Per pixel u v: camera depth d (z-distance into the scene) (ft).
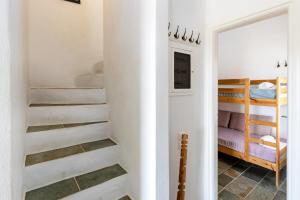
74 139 4.54
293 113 3.86
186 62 5.05
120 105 4.50
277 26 10.39
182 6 4.88
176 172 4.95
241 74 12.19
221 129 11.90
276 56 10.50
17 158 2.43
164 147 3.34
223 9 5.05
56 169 3.61
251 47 11.59
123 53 4.30
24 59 4.12
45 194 3.19
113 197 3.84
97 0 8.87
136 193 3.80
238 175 9.06
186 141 4.46
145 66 3.42
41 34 7.43
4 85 1.71
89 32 8.66
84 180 3.71
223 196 7.34
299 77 3.75
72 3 8.18
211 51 5.43
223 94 10.68
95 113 5.31
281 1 3.93
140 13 3.51
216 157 5.77
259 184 8.22
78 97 5.79
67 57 8.09
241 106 12.04
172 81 4.71
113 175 3.95
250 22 4.67
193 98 5.34
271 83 8.86
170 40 4.63
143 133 3.53
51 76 7.70
